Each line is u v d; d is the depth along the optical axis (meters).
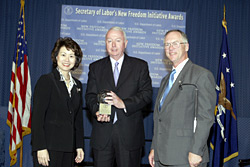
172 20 4.29
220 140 3.92
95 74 2.63
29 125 4.05
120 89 2.49
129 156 2.44
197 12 4.31
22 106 3.99
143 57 4.27
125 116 2.46
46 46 4.25
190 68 2.16
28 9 4.26
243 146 4.22
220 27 4.30
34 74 4.21
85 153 4.16
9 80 4.21
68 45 2.25
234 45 4.30
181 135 2.03
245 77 4.28
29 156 4.13
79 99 2.34
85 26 4.27
